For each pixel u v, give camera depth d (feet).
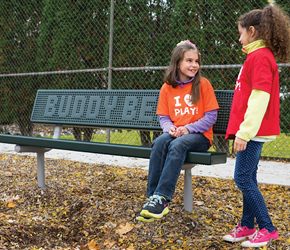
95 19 30.60
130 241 11.62
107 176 17.37
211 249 10.96
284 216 13.14
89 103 15.64
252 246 10.77
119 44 28.96
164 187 10.68
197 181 16.61
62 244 11.93
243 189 10.66
